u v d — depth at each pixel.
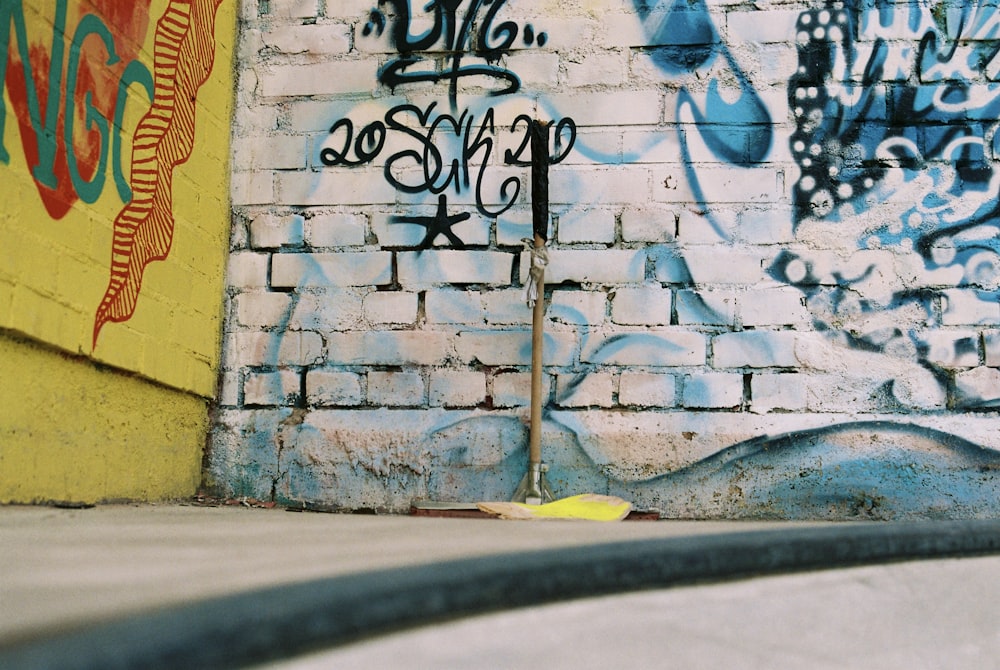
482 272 3.45
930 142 3.37
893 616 1.47
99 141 2.78
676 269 3.39
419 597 1.15
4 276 2.33
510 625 1.21
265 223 3.57
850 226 3.36
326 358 3.47
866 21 3.42
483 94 3.52
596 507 3.00
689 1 3.48
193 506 3.15
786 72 3.44
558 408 3.37
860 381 3.30
